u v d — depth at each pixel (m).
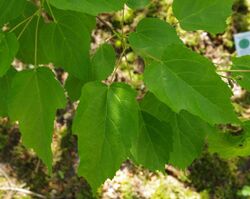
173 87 0.41
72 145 1.56
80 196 1.51
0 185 1.50
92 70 0.54
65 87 0.58
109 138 0.43
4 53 0.46
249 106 1.58
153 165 0.51
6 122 1.57
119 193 1.50
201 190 1.53
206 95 0.40
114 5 0.40
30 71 0.49
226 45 1.67
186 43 1.64
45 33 0.51
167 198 1.51
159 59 0.43
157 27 0.50
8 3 0.50
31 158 1.55
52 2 0.39
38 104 0.48
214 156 1.55
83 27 0.51
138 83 1.55
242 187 1.54
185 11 0.55
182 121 0.53
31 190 1.51
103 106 0.43
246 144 0.54
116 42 1.49
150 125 0.50
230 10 0.54
